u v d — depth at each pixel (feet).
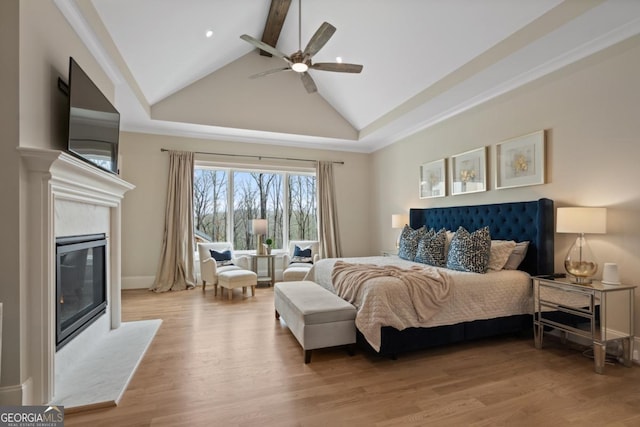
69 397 6.63
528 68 10.61
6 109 5.85
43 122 6.84
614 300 8.73
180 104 16.47
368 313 8.43
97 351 8.99
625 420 5.96
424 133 16.81
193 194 18.38
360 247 22.15
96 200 9.09
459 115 14.46
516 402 6.56
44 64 6.89
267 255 18.34
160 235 17.88
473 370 8.02
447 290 9.11
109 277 10.78
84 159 7.95
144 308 13.62
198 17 11.46
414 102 14.52
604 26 8.20
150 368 8.04
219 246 18.19
